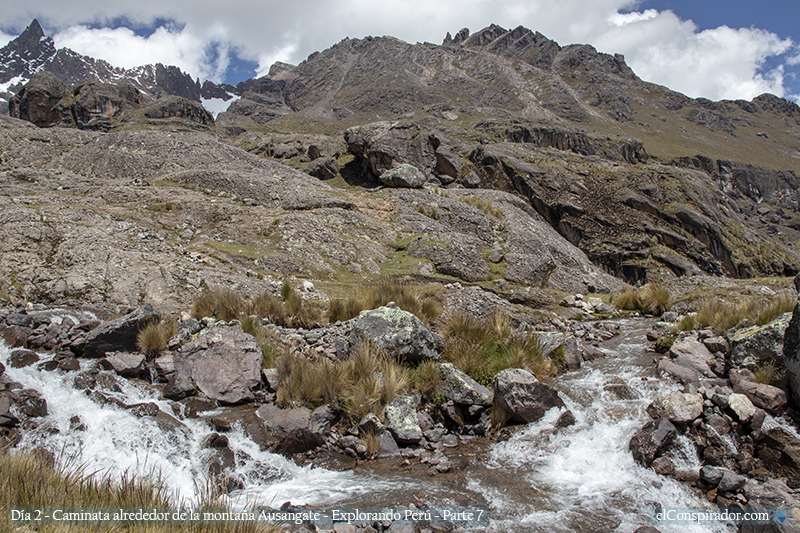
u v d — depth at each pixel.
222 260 17.55
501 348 10.27
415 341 9.13
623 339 13.14
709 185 70.75
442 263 23.34
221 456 6.36
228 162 34.03
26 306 10.39
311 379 7.83
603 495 5.87
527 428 7.66
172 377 7.96
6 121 40.06
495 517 5.35
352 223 25.92
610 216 59.62
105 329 8.79
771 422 6.76
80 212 15.74
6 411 6.28
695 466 6.45
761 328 8.34
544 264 26.77
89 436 6.36
